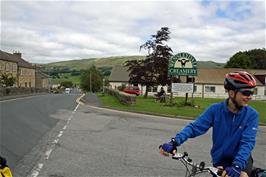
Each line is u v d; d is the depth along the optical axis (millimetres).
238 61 90688
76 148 8984
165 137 11305
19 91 43125
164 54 35344
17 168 6844
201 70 66938
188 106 25594
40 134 11227
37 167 6949
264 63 97625
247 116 3090
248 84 2918
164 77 35250
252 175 3105
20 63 79875
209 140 10961
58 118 16375
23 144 9391
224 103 3193
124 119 16828
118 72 77000
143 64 36906
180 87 26266
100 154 8312
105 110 22188
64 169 6852
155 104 27250
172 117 18703
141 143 10008
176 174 6680
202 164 2910
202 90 63406
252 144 3008
